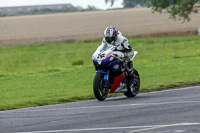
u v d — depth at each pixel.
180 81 40.19
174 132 17.97
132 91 32.62
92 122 21.45
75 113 24.81
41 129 20.19
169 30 160.62
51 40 143.62
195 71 48.94
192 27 170.00
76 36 155.62
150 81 42.50
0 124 22.23
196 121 20.20
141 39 122.00
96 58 30.45
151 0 134.38
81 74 52.78
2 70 63.62
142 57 73.19
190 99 28.31
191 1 127.12
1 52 104.56
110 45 31.05
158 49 88.06
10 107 30.00
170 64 58.69
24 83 47.56
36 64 71.69
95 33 165.50
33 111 26.84
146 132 18.20
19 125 21.62
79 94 35.47
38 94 38.12
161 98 30.02
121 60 30.98
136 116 22.56
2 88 44.03
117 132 18.53
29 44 130.88
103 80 30.47
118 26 196.62
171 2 131.38
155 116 22.22
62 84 44.81
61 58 80.62
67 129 19.84
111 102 29.39
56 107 28.31
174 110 23.83
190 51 79.88
